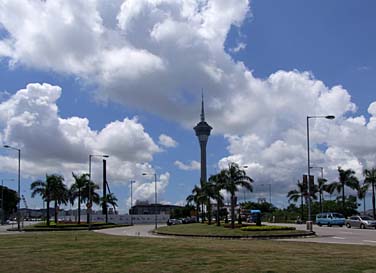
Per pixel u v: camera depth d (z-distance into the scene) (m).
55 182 78.25
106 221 107.44
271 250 25.33
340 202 106.88
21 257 22.94
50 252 25.56
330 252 23.77
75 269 18.14
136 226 91.31
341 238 39.53
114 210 126.69
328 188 102.19
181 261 20.05
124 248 27.52
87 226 76.25
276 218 112.19
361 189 89.12
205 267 17.95
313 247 27.69
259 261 19.58
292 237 42.09
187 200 99.62
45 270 18.00
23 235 47.97
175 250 25.69
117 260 20.91
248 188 56.97
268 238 41.50
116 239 37.75
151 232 59.50
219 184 58.78
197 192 93.56
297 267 17.41
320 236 42.88
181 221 99.38
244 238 41.84
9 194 141.75
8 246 30.66
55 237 42.38
